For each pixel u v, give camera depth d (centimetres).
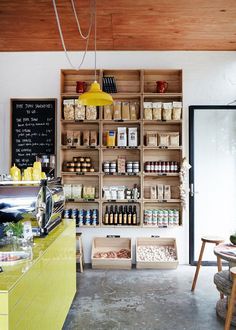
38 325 206
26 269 185
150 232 510
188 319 323
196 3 373
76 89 500
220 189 513
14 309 162
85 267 488
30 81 514
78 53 516
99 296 378
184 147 511
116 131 509
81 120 488
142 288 404
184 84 511
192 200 507
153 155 512
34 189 268
